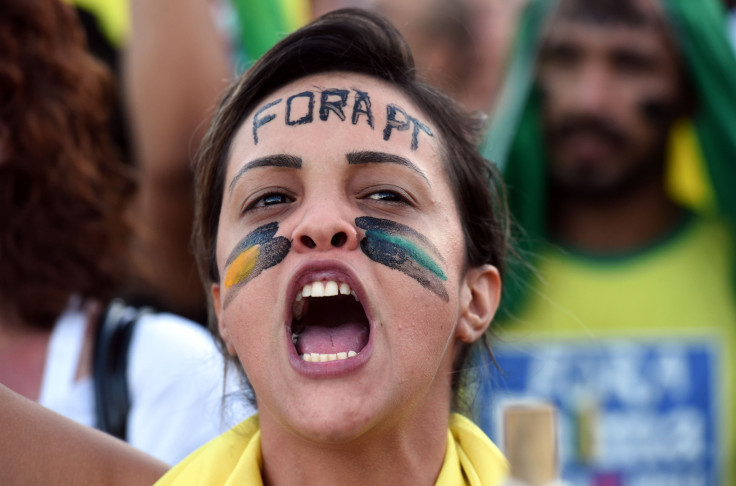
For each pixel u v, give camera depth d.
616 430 4.35
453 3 4.55
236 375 2.95
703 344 4.41
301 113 2.51
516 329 4.32
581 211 4.51
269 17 4.52
